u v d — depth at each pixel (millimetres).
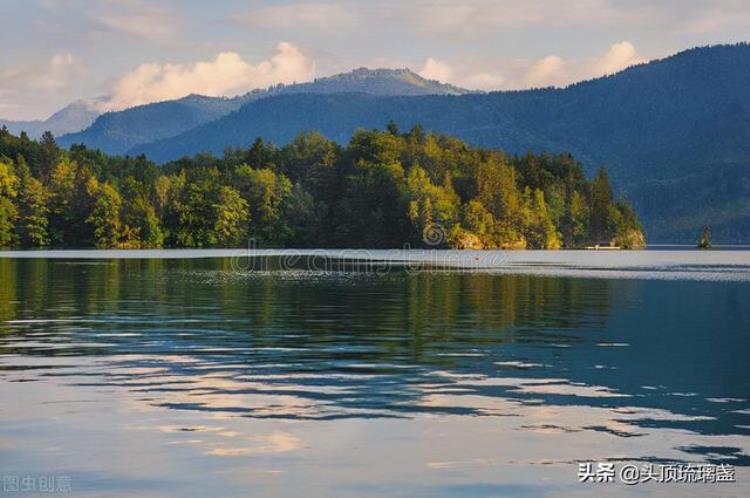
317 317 43375
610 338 34844
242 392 22656
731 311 47906
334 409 20625
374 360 28391
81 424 18953
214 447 17266
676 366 27359
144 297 56562
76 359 28297
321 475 15617
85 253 171000
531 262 140250
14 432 18250
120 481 15219
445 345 32344
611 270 109375
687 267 123812
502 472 15875
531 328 38656
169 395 22172
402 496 14625
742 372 26266
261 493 14680
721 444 17688
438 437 18094
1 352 29922
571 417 19938
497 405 21172
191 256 153000
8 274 86250
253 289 65625
